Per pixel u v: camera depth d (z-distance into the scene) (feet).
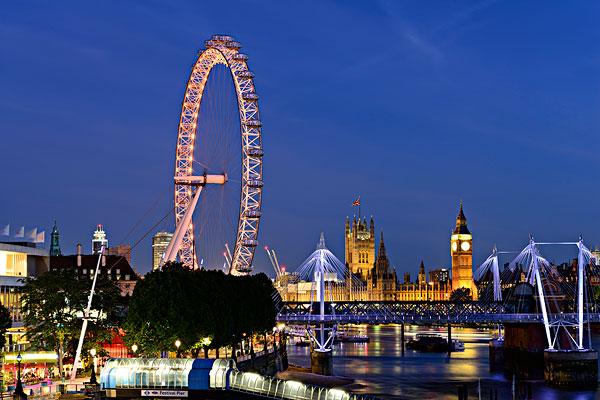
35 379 526.98
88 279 574.97
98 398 446.19
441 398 611.47
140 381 459.73
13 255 621.31
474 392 650.84
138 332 545.85
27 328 575.79
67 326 537.65
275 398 458.91
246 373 460.14
